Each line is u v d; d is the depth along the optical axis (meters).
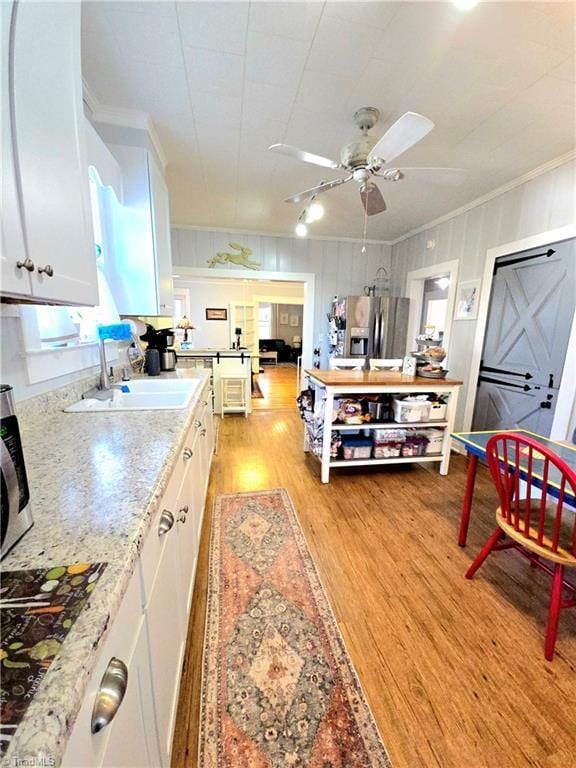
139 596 0.67
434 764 0.97
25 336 1.24
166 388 2.28
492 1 1.28
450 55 1.57
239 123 2.15
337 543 1.97
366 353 4.64
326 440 2.68
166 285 2.65
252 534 2.03
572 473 1.16
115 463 0.96
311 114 2.04
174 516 1.03
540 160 2.55
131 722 0.60
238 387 4.63
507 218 3.02
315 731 1.04
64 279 0.89
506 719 1.09
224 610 1.48
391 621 1.45
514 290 2.98
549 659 1.28
